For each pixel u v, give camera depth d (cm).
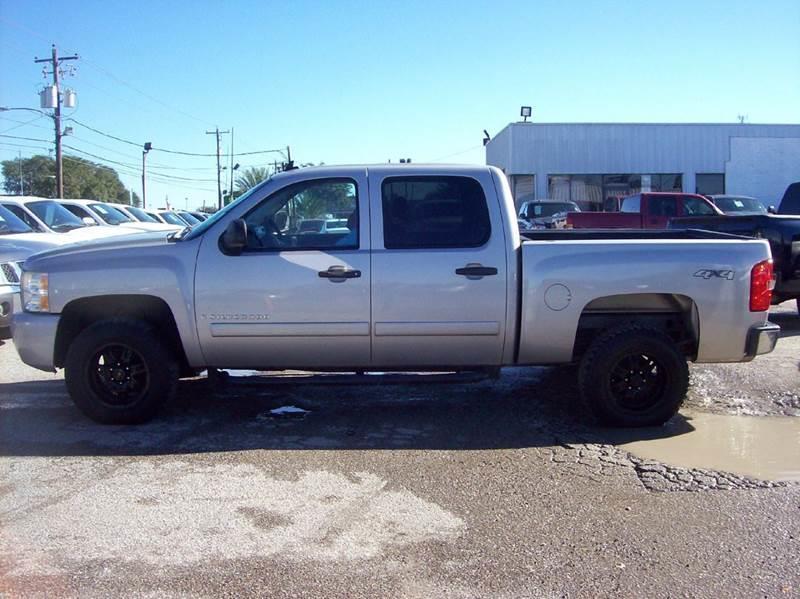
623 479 511
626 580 380
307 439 595
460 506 467
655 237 754
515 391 736
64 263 616
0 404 694
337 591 369
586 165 3575
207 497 480
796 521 447
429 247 605
